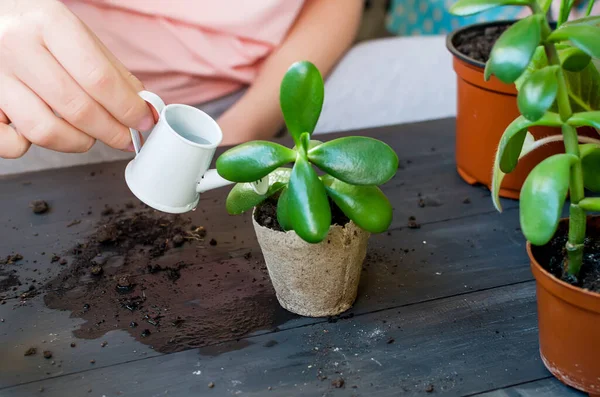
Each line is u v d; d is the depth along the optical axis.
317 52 0.89
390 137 0.78
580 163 0.51
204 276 0.62
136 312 0.59
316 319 0.59
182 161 0.56
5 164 0.88
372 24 1.57
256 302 0.60
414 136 0.78
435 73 1.02
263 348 0.56
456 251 0.64
